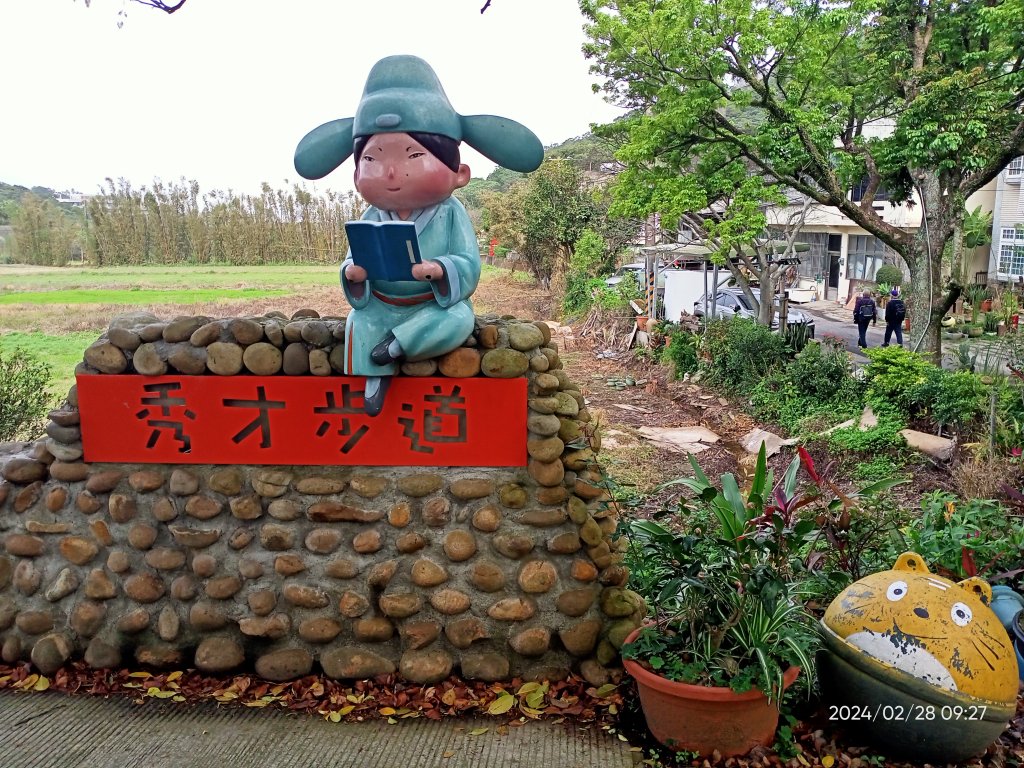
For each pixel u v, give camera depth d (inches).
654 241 750.5
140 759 110.5
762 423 387.9
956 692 102.7
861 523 139.5
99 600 132.3
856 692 109.9
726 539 112.9
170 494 131.3
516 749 112.5
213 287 861.2
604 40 432.8
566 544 127.6
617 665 127.7
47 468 135.9
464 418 126.6
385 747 113.0
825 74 415.5
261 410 128.6
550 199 976.3
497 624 128.0
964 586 113.0
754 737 109.7
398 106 110.5
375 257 105.9
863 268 941.2
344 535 128.6
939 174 416.8
